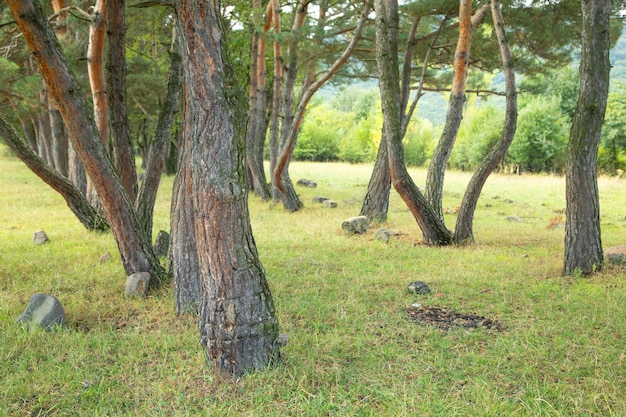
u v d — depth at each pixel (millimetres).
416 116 48000
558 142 30844
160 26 17703
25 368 3732
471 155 34812
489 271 6828
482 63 14602
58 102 5129
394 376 3639
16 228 9875
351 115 58344
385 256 7832
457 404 3252
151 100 21984
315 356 3951
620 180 22484
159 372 3738
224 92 3467
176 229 5090
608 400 3295
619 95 29094
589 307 5129
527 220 13188
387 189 11742
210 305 3684
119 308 5242
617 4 10680
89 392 3381
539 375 3674
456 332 4477
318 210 13633
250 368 3666
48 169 8422
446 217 13133
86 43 13375
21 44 14617
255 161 16109
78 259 7250
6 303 5172
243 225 3621
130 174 8086
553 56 13180
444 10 11617
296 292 5695
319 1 12500
